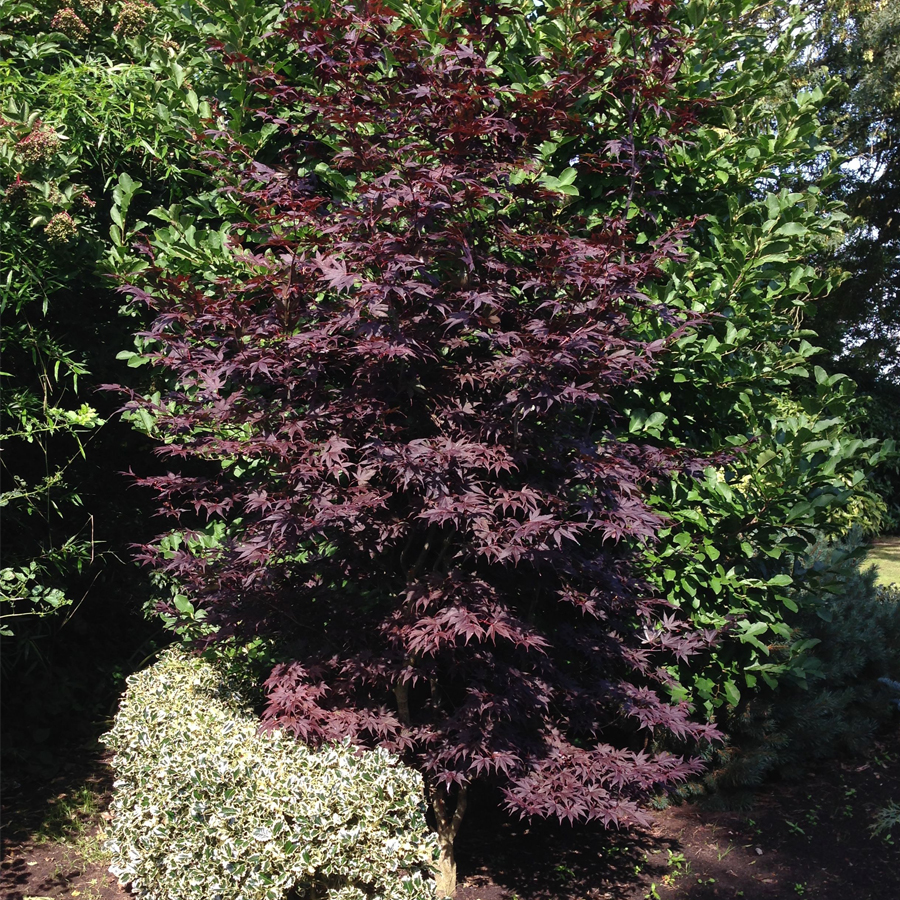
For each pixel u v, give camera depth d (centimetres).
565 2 412
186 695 407
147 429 461
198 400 371
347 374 367
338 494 323
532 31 447
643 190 445
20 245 454
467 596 335
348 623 372
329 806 301
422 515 299
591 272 311
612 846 411
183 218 462
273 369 328
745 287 444
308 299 360
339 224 334
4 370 488
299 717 333
